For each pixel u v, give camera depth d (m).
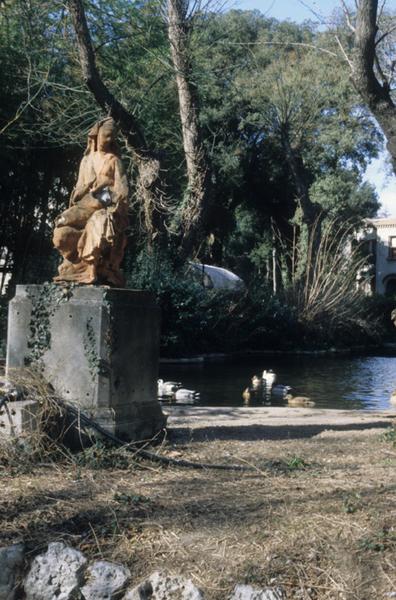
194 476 6.25
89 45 20.77
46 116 23.23
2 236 27.25
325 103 41.75
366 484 5.77
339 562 4.32
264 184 48.59
